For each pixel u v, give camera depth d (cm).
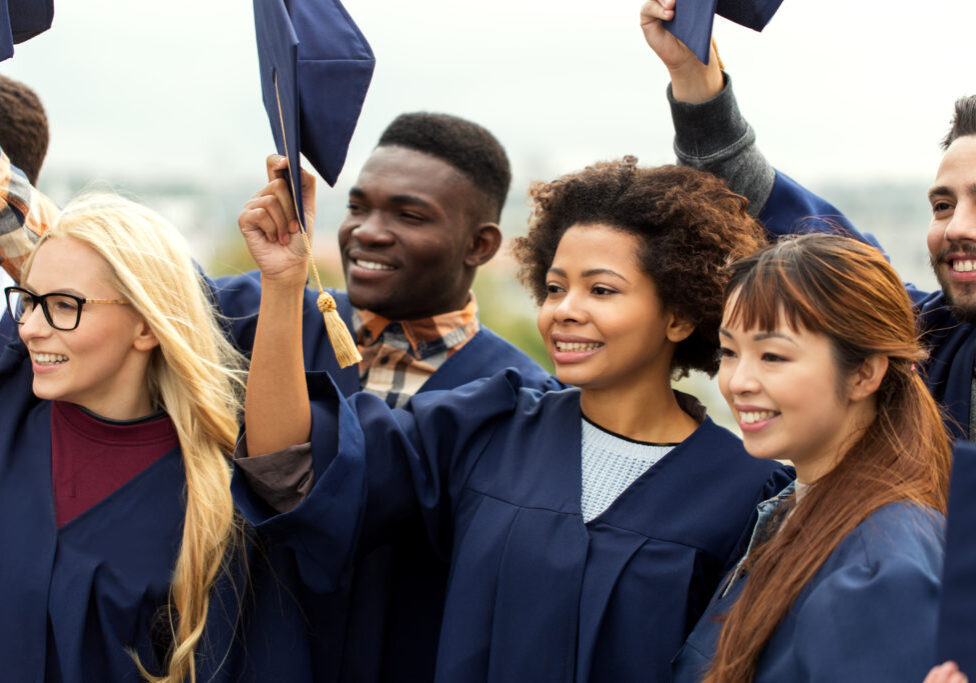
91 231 178
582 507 180
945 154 187
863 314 145
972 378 193
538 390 219
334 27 169
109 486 180
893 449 146
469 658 176
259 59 179
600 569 172
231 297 232
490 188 254
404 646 208
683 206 179
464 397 198
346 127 168
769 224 217
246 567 183
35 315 174
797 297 145
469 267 254
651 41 203
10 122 249
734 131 213
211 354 192
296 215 172
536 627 172
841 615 128
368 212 241
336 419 181
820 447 151
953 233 181
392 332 244
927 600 125
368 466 186
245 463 173
